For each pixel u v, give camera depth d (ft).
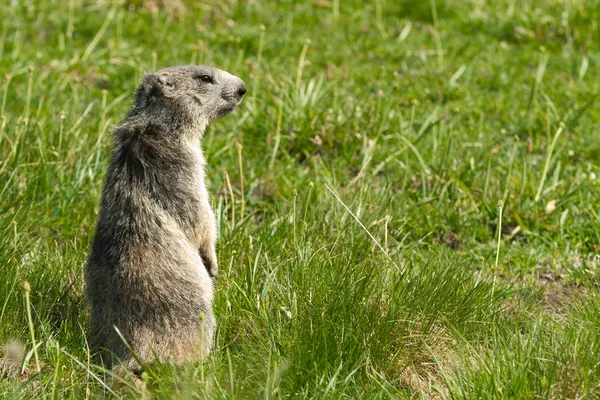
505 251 36.35
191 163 28.12
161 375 24.85
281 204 38.34
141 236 26.32
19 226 33.91
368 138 45.19
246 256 31.22
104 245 26.61
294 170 42.73
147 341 25.68
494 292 30.37
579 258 35.63
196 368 25.50
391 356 26.81
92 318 26.86
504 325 28.30
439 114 48.16
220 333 28.04
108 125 44.21
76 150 40.47
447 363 26.63
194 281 26.58
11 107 47.03
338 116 46.29
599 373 24.34
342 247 32.91
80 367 26.05
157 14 61.93
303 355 25.66
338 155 44.68
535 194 39.52
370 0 67.31
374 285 28.81
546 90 52.03
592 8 62.18
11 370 26.32
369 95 50.72
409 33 61.62
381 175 43.24
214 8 63.62
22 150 39.11
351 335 26.25
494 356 25.08
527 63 57.00
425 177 41.34
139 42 58.95
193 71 29.45
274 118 45.80
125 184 26.86
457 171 41.47
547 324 28.17
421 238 37.11
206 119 29.71
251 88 49.88
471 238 36.86
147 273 25.94
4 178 37.35
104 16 61.93
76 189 37.58
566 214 38.14
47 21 60.54
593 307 28.22
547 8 64.80
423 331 27.58
